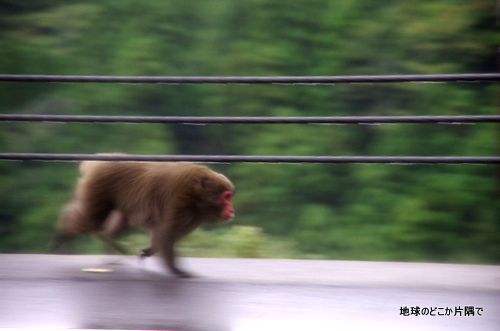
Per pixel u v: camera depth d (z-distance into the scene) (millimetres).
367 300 5562
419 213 12742
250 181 13398
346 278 6336
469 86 13477
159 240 6578
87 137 14234
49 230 13875
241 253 9484
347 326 4922
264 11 14023
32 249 13875
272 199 13266
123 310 5262
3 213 13984
